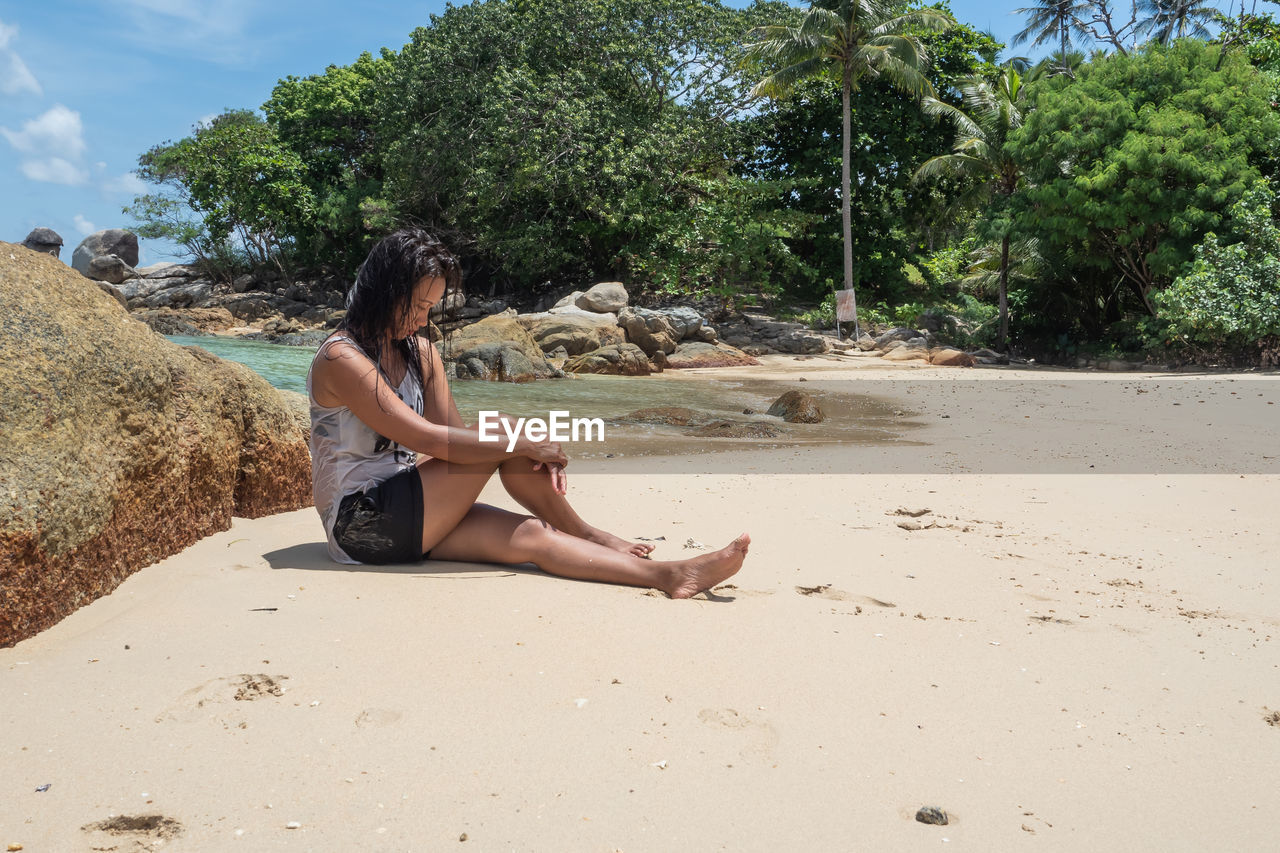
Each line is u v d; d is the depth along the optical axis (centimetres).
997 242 2723
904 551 392
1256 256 2084
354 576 309
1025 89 2881
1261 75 2455
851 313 2773
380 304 315
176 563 324
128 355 314
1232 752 202
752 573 346
